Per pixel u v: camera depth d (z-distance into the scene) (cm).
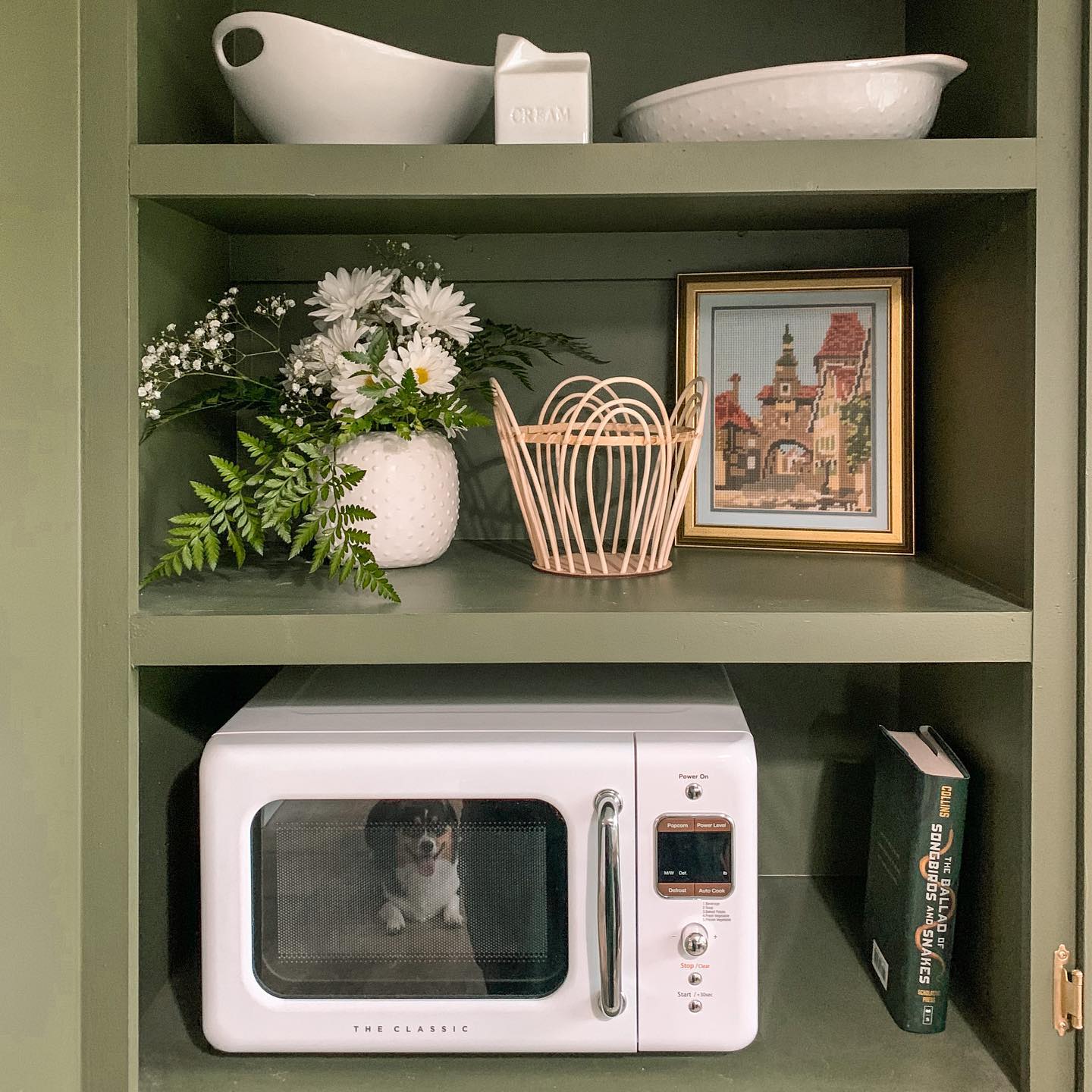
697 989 84
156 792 99
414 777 83
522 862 85
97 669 83
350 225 109
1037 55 80
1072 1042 84
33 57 80
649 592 91
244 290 120
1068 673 82
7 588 80
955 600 87
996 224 89
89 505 82
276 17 85
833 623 82
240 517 87
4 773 81
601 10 119
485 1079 88
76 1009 83
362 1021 85
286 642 83
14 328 80
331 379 96
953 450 103
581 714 90
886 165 81
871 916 105
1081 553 81
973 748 97
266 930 86
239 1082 87
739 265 119
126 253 81
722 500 116
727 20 119
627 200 90
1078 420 81
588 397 98
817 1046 92
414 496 98
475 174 82
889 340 110
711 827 83
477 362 111
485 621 82
